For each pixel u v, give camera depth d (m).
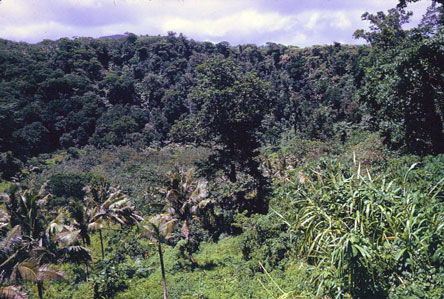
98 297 18.03
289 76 102.88
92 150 69.19
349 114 61.62
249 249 17.86
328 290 6.18
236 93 33.06
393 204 6.07
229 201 30.50
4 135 62.47
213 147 36.03
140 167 55.84
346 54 97.94
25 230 14.07
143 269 21.28
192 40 126.00
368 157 17.91
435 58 14.77
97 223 21.25
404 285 5.36
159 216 17.39
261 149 61.22
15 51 90.94
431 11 23.66
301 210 7.04
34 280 11.91
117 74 102.12
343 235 5.74
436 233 5.48
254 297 11.52
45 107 75.81
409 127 16.44
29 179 49.22
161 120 82.00
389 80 16.39
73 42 104.31
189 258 22.17
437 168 9.02
